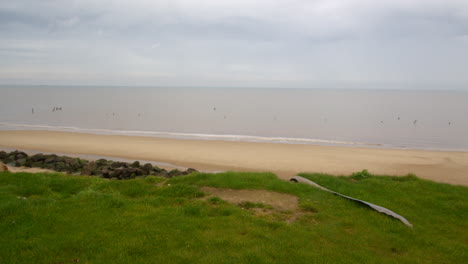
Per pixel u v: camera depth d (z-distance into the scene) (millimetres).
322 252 5105
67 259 4598
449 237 6266
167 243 5129
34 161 17266
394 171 17297
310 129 36375
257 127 37906
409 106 68312
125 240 5176
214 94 132125
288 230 5875
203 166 17984
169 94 129375
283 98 100500
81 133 30188
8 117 44000
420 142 28453
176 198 7508
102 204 6762
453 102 83000
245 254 4840
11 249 4766
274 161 19375
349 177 11352
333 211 7066
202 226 5855
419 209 7828
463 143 28062
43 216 5957
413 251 5461
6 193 7691
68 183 9133
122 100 85875
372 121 43125
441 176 16391
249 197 7816
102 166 16234
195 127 37406
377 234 6000
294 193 8227
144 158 19969
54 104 69562
